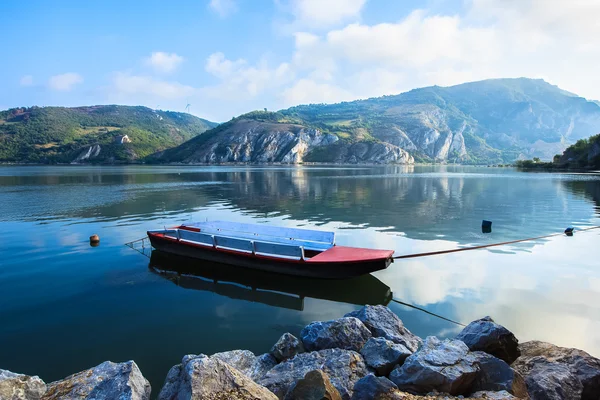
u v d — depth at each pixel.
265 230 19.33
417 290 13.62
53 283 14.58
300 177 86.12
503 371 6.72
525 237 22.22
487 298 12.73
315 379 6.22
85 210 33.28
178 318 11.50
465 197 43.41
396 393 6.26
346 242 20.97
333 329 8.82
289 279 15.12
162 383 8.06
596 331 10.23
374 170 135.25
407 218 28.84
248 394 6.16
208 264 17.03
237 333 10.51
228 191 51.47
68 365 8.88
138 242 21.06
